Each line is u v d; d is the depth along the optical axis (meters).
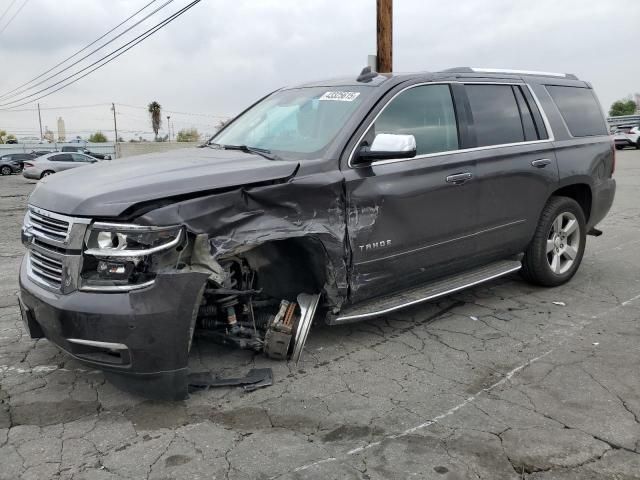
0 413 3.44
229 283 3.76
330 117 4.28
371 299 4.36
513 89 5.32
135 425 3.29
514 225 5.11
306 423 3.30
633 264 6.75
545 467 2.87
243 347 3.97
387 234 4.13
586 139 5.86
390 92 4.34
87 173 3.74
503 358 4.17
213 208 3.31
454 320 4.95
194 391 3.67
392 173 4.14
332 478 2.79
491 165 4.82
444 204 4.47
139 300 3.10
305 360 4.14
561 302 5.39
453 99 4.75
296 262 4.04
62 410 3.47
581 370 3.95
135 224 3.11
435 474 2.82
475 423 3.28
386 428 3.24
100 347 3.16
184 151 4.55
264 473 2.84
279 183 3.60
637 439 3.10
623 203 11.95
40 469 2.88
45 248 3.40
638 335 4.57
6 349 4.39
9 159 36.94
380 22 13.13
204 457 2.98
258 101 5.43
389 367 4.03
